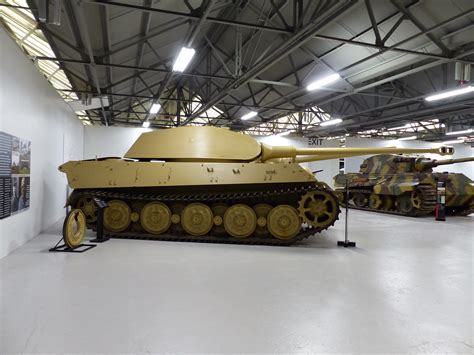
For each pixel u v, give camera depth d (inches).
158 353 130.1
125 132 855.7
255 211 347.9
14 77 291.6
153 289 199.6
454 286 213.9
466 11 332.5
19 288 198.5
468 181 612.4
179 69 411.8
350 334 147.3
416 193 591.5
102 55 402.9
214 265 255.8
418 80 604.4
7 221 279.9
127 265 251.6
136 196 364.5
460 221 552.1
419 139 1131.9
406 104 703.1
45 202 398.9
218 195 353.7
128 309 170.1
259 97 736.3
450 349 135.9
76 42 386.3
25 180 321.7
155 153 369.1
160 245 327.0
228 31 501.0
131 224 372.8
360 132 1143.0
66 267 243.9
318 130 975.6
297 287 207.6
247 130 1117.7
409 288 209.2
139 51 443.5
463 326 156.6
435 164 636.7
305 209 330.3
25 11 334.6
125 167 358.0
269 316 164.6
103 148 843.4
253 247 324.5
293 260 275.1
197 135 374.0
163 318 160.6
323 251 311.0
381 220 554.3
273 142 1056.2
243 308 173.8
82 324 152.9
